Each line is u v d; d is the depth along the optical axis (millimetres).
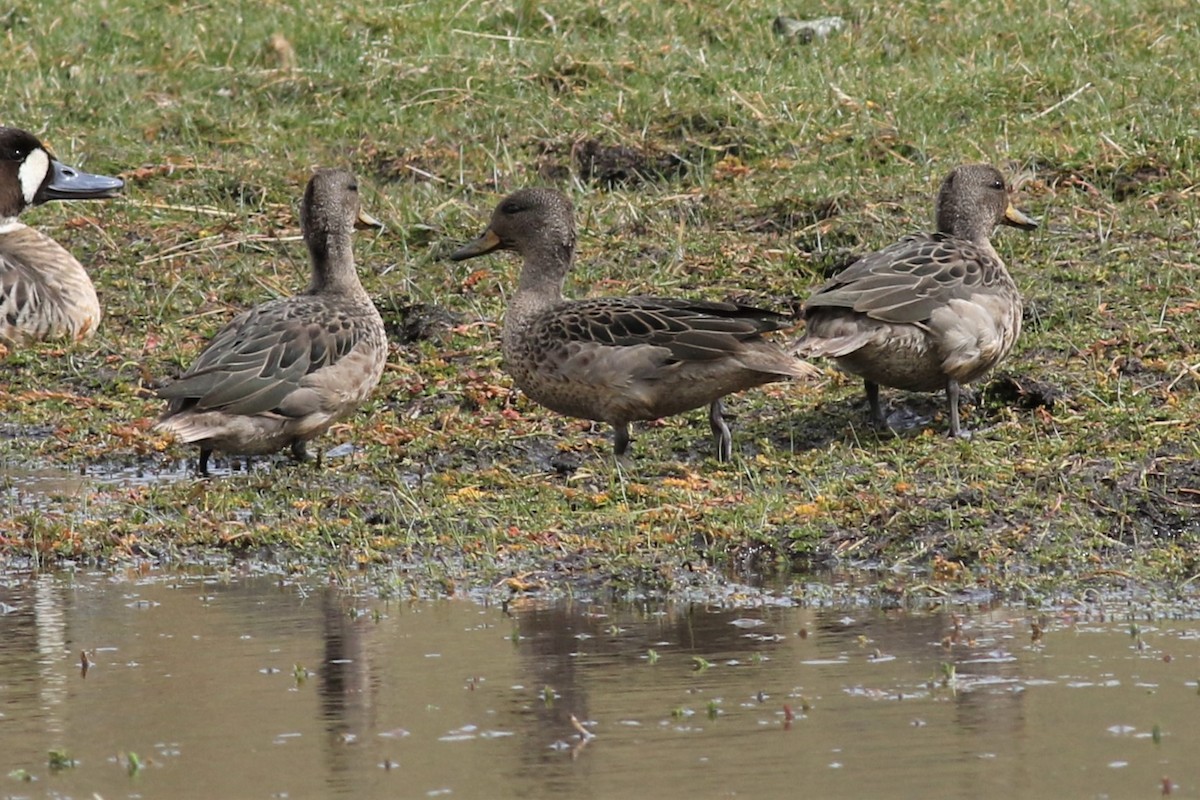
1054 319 14461
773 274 15961
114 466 13148
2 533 11391
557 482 12094
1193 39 20062
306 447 13164
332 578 10586
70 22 22281
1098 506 10945
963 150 17922
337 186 13297
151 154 19172
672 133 18875
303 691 8531
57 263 16047
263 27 21891
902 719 7980
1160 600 9773
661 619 9602
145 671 8852
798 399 13500
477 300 15852
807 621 9508
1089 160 17359
